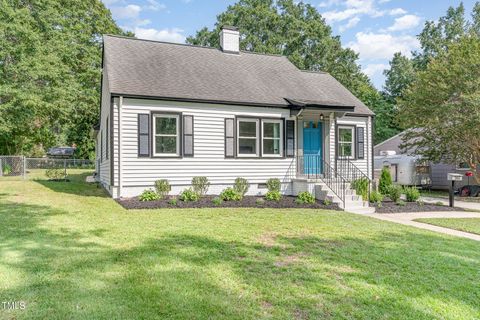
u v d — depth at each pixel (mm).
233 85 13328
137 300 3535
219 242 5914
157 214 8492
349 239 6582
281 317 3322
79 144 33812
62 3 21578
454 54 15211
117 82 11297
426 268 4996
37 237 5727
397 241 6629
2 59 11211
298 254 5422
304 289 4020
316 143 14117
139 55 13414
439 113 14781
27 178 17984
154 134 11445
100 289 3766
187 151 11859
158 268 4492
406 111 16734
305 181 12617
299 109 12773
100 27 26109
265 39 33750
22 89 11578
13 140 23219
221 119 12352
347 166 14344
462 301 3904
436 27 37156
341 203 11141
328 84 16297
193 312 3340
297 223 7914
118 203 10078
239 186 12336
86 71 23531
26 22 11922
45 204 9234
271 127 13234
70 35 16562
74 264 4496
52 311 3236
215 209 9648
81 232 6242
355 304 3691
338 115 13836
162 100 11484
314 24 33375
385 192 13883
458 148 15289
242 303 3584
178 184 11742
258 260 5027
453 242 6793
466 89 14055
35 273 4125
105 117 13875
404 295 3988
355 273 4652
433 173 19781
